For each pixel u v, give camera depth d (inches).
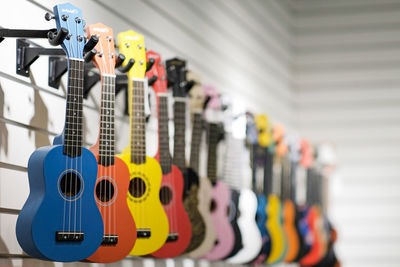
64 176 77.9
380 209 170.1
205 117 112.6
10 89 82.0
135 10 104.4
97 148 82.7
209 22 127.8
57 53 82.0
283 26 169.2
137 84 89.3
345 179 171.9
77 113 79.0
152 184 89.0
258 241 116.8
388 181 170.6
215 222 109.0
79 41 80.6
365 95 173.6
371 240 169.6
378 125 172.4
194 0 122.3
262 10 154.0
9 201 81.5
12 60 82.3
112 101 83.8
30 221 75.5
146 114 90.7
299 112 175.9
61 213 76.9
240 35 141.1
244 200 117.1
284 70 168.7
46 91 86.7
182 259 109.2
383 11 174.7
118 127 98.3
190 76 108.7
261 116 131.7
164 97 96.0
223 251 108.9
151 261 101.9
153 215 88.7
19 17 83.6
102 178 81.7
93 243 78.7
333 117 174.1
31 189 77.9
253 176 124.1
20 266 82.2
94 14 95.4
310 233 143.9
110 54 84.9
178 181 95.0
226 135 117.2
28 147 84.2
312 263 144.1
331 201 164.6
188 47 119.6
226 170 116.3
